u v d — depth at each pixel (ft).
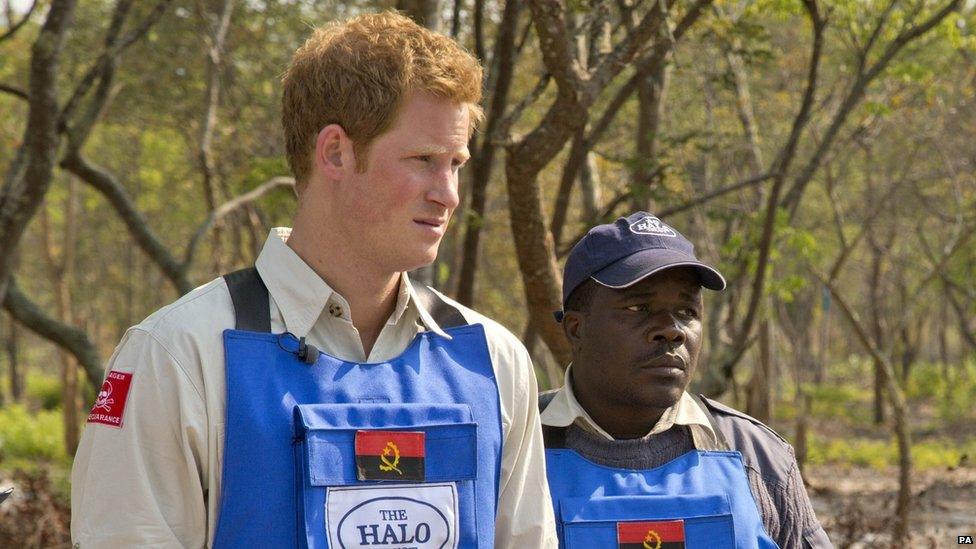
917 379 163.53
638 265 13.10
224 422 9.24
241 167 60.03
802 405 87.66
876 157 99.04
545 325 25.41
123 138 112.47
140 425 9.18
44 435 101.71
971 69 70.95
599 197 42.88
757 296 38.75
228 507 9.11
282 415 9.30
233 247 95.86
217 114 70.44
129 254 152.35
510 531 10.42
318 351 9.61
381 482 9.36
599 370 13.50
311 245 9.89
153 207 119.55
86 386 139.74
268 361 9.45
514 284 102.22
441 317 10.46
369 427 9.45
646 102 41.57
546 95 55.21
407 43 9.54
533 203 24.31
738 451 14.02
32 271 157.79
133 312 167.32
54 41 35.35
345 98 9.47
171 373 9.22
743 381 99.14
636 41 23.49
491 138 23.62
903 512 44.88
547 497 10.74
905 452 45.93
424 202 9.56
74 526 9.36
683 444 13.89
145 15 62.95
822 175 100.94
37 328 40.27
